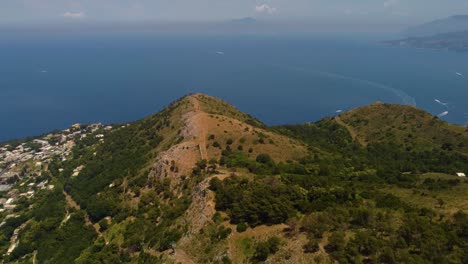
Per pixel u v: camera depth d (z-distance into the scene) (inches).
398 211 2847.0
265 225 2972.4
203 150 5383.9
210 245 3048.7
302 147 6250.0
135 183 5605.3
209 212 3385.8
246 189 3486.7
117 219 4906.5
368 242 2298.2
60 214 6343.5
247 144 5664.4
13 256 5487.2
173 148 5521.7
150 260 3408.0
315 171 4896.7
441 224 2618.1
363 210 2655.0
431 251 2229.3
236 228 3061.0
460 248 2292.1
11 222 6678.2
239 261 2751.0
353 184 4188.0
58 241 5310.0
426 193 3863.2
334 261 2283.5
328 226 2593.5
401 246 2304.4
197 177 4589.1
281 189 3248.0
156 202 4694.9
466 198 3508.9
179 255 3142.2
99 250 4458.7
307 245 2493.8
